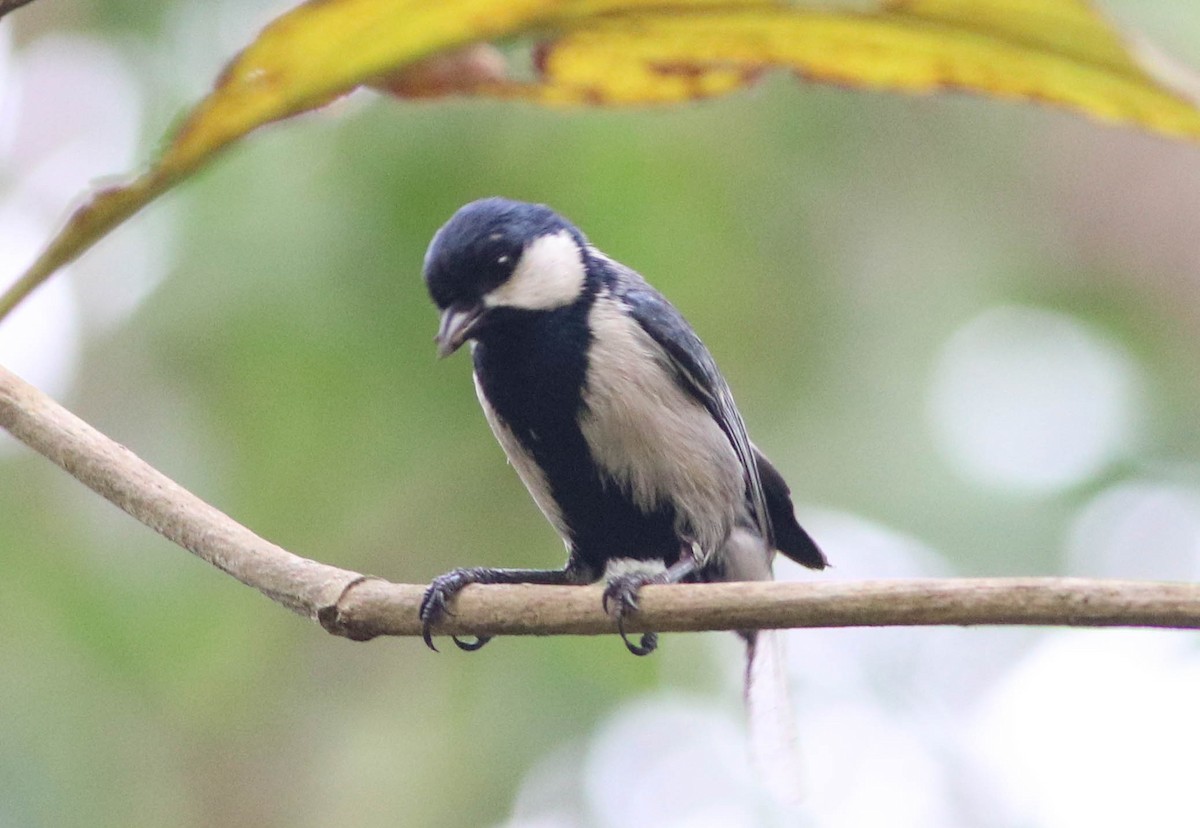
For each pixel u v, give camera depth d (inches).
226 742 453.7
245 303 385.1
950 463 462.9
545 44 132.5
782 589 186.2
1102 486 487.8
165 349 406.6
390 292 387.9
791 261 433.1
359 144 381.1
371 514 459.2
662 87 139.1
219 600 442.6
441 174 382.9
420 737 472.7
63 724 414.3
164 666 432.1
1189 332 486.6
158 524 192.2
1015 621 167.2
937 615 171.9
